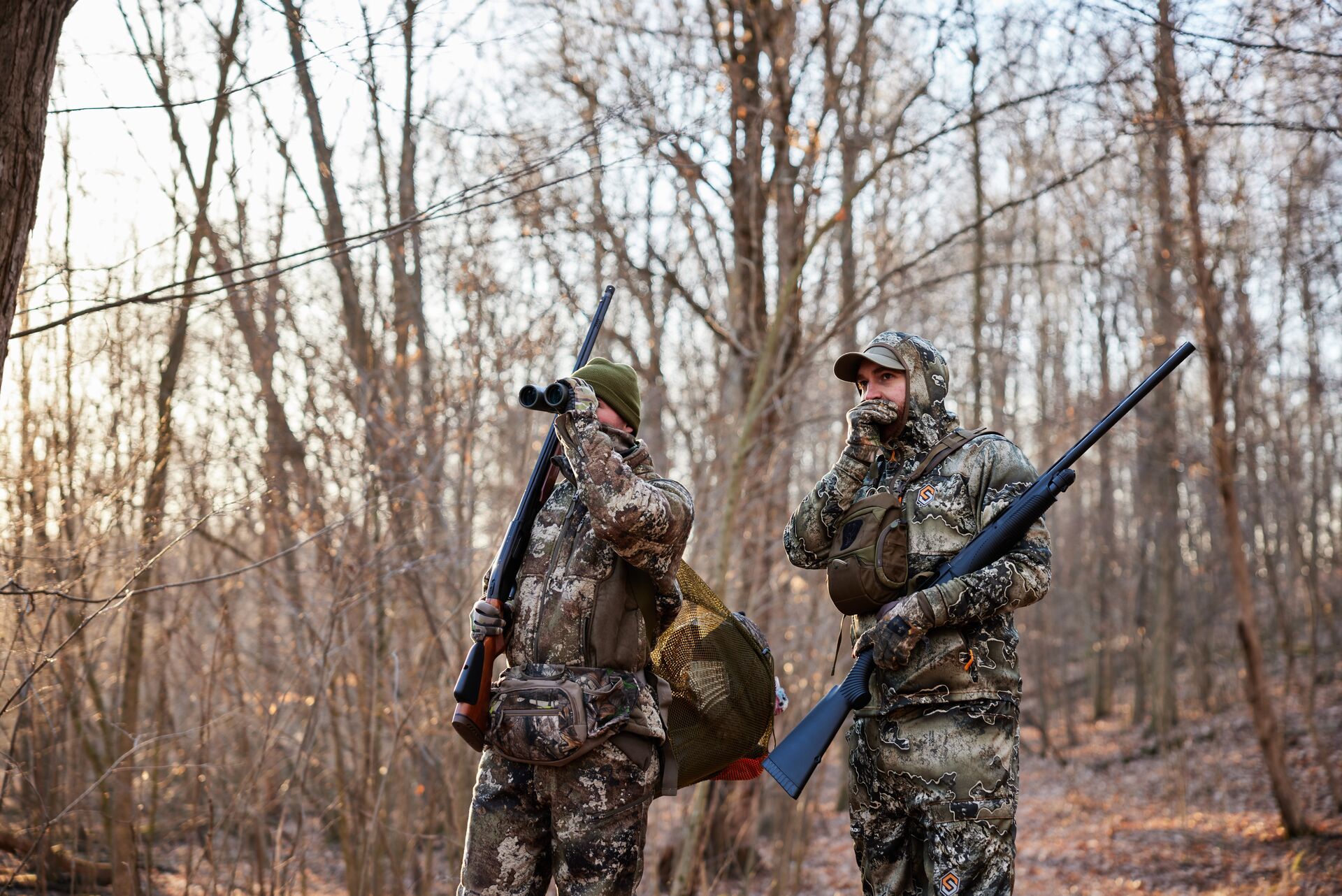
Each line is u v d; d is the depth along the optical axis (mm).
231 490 5473
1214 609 20531
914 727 2834
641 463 2693
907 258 9047
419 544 5762
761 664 2877
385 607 6023
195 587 5414
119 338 5039
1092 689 26406
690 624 2824
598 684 2535
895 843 2936
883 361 3020
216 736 5598
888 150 7152
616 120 4922
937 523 2914
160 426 5141
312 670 5484
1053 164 9094
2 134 2363
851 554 2910
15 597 3900
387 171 6422
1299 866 10148
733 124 7688
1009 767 2814
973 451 2963
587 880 2514
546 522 2693
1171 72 5750
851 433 3068
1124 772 17734
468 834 2684
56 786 4988
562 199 6766
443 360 6219
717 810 8109
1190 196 8883
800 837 8547
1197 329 11367
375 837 5457
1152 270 12977
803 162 7625
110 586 4801
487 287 6242
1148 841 12133
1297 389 15117
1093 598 26609
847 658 8008
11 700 3682
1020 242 15742
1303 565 20562
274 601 5820
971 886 2734
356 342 6242
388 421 5770
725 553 6543
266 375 5910
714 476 7641
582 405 2512
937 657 2797
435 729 6031
